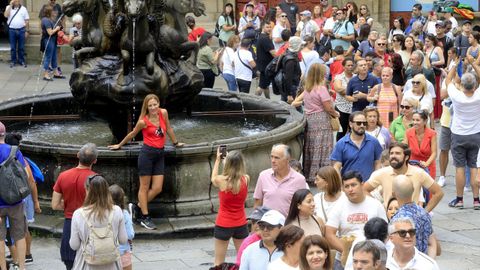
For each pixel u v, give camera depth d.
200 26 61.53
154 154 28.92
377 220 19.39
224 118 38.31
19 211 25.44
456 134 32.38
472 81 31.81
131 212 27.19
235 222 24.59
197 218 29.80
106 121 33.62
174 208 29.80
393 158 24.61
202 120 38.00
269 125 36.84
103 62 32.81
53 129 37.00
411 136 30.23
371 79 36.19
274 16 55.53
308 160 34.56
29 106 37.53
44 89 52.19
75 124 37.81
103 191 21.94
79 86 32.78
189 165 29.95
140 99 32.22
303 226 21.20
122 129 33.38
